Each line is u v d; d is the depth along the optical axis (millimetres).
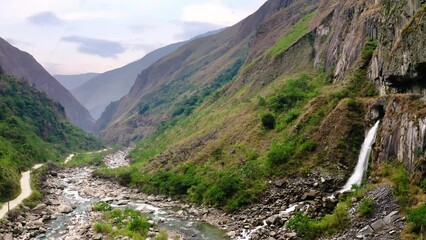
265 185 57562
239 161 68438
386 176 44094
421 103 43406
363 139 54750
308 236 41781
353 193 44875
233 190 60125
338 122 57469
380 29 59188
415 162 40281
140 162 108500
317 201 47906
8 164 86312
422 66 43156
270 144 67375
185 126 131625
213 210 59438
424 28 42812
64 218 60500
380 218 38094
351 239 37688
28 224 55812
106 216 57375
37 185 81250
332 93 65688
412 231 34312
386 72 52156
